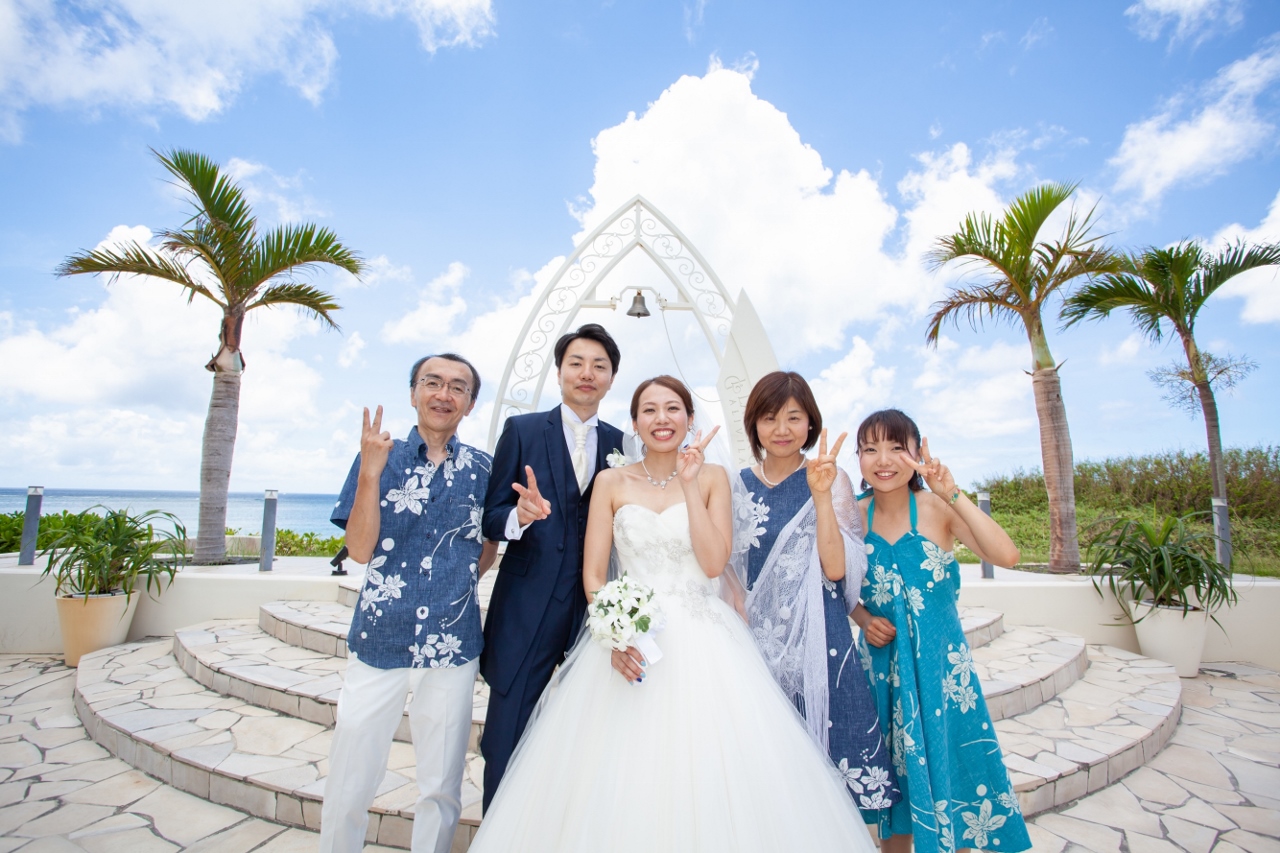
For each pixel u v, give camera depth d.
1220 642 5.90
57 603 5.42
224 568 6.93
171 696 4.20
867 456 2.43
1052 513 7.71
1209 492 10.35
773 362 6.56
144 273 7.03
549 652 2.36
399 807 2.77
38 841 2.74
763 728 1.97
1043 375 7.82
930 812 2.03
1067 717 3.94
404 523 2.27
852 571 2.31
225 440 7.35
